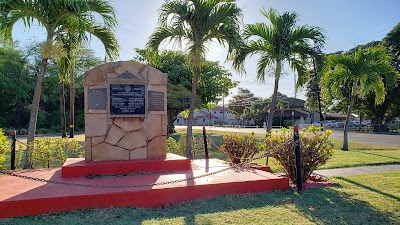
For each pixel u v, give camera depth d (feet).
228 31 32.73
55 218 14.88
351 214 15.70
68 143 34.35
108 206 16.49
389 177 25.46
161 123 25.18
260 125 204.74
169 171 22.94
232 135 31.24
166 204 17.33
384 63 47.19
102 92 23.75
